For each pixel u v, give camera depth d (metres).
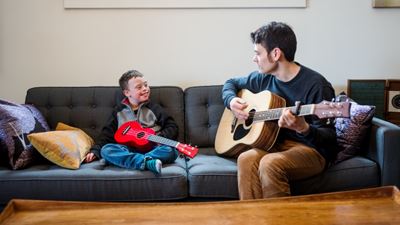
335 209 1.31
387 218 1.25
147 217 1.27
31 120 2.05
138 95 2.17
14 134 1.89
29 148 1.92
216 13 2.57
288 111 1.62
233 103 2.00
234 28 2.59
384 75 2.69
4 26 2.50
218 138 2.21
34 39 2.53
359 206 1.34
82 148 2.03
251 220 1.24
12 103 2.09
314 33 2.63
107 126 2.20
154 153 1.93
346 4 2.61
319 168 1.78
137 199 1.79
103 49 2.57
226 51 2.62
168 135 2.15
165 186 1.79
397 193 1.38
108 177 1.78
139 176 1.79
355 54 2.67
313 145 1.80
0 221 1.23
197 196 1.83
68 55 2.56
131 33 2.56
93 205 1.35
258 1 2.55
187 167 1.95
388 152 1.80
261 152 1.81
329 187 1.82
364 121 1.91
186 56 2.61
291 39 1.86
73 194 1.77
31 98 2.35
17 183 1.75
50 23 2.52
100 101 2.37
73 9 2.51
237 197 1.83
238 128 2.02
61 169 1.85
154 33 2.57
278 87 1.97
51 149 1.89
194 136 2.35
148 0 2.51
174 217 1.27
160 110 2.24
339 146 1.93
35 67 2.56
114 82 2.61
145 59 2.60
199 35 2.59
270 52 1.87
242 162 1.76
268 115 1.80
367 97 2.55
